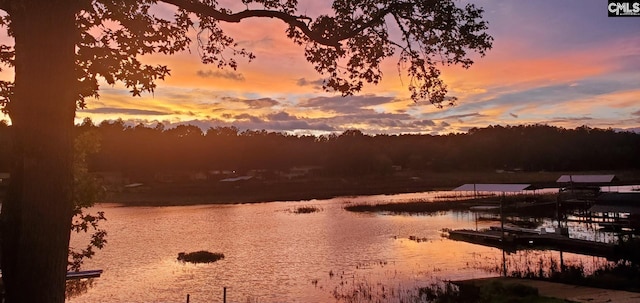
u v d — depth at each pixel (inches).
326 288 839.7
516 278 833.5
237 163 5211.6
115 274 961.5
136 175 4409.5
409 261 1064.8
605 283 767.1
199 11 267.0
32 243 181.2
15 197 187.0
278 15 278.5
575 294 679.7
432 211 2132.1
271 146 5482.3
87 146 381.4
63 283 192.4
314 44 335.0
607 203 1437.0
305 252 1197.1
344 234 1487.5
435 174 5088.6
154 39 319.0
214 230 1611.7
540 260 1045.2
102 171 4190.5
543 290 713.0
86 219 385.1
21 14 196.7
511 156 5177.2
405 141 6678.2
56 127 188.2
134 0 292.0
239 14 272.4
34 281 181.0
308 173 5295.3
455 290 763.4
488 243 1291.8
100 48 277.4
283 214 2123.5
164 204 2733.8
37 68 185.5
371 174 5049.2
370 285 847.7
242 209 2404.0
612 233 1359.5
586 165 4707.2
